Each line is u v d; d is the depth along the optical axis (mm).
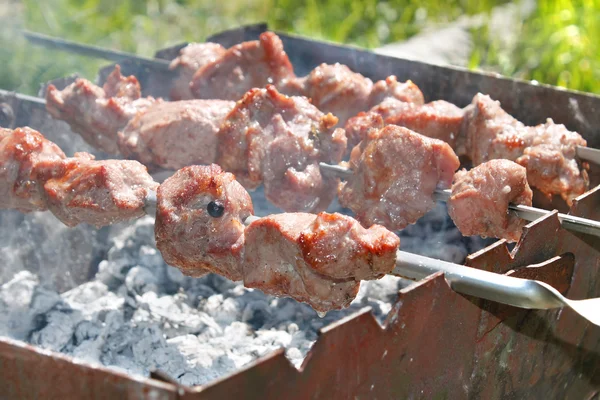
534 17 1230
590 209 628
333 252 537
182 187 586
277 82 751
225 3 1440
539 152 661
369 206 643
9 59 1125
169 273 712
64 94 724
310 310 684
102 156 803
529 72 1130
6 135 649
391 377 536
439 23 1299
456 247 753
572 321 643
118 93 732
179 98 799
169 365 622
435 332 548
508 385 616
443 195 635
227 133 665
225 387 475
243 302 688
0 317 663
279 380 490
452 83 808
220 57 762
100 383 486
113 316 662
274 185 661
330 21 1324
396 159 632
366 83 742
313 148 659
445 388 571
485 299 565
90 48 872
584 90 1088
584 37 1142
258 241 563
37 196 634
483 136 685
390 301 696
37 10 1301
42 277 728
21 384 506
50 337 642
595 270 648
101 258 748
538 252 595
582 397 696
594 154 666
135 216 619
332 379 510
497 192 613
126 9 1354
